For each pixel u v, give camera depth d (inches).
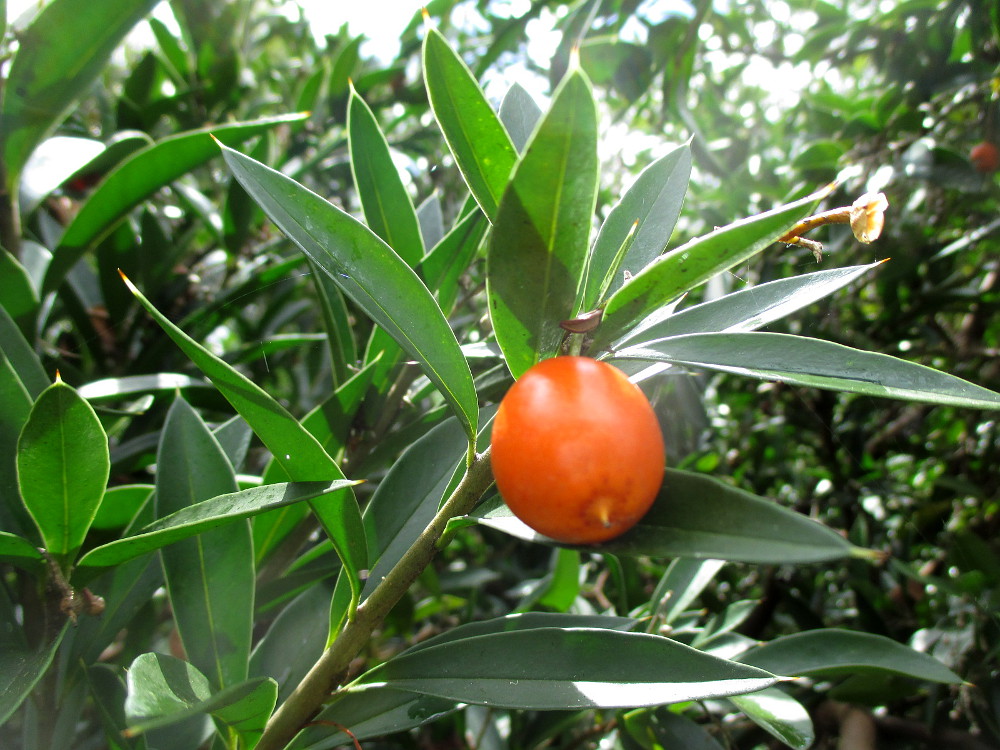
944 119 17.5
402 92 18.9
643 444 4.1
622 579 11.1
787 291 5.4
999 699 11.9
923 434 19.9
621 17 14.4
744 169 18.1
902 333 18.1
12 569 8.0
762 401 19.5
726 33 20.5
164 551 7.0
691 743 9.1
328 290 9.8
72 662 6.7
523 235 4.4
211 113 18.3
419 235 8.9
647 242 6.1
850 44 17.4
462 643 5.5
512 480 4.1
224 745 6.3
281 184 5.3
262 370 16.5
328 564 8.7
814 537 3.9
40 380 7.2
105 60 9.2
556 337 4.9
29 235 12.0
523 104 7.1
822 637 8.3
